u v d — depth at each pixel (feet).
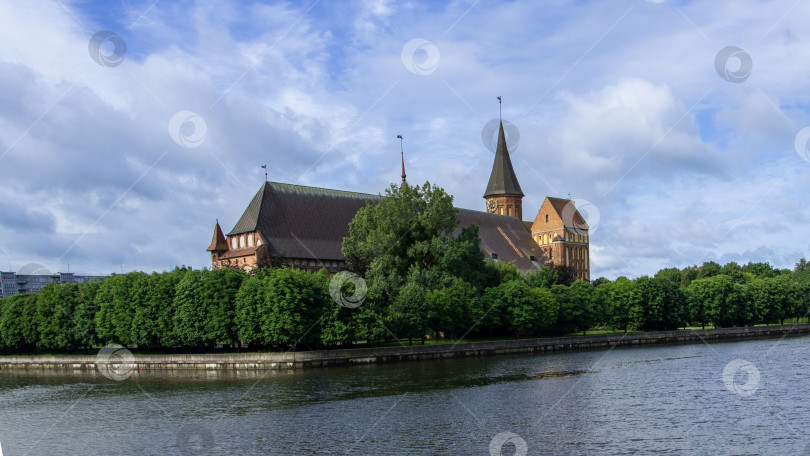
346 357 266.16
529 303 358.64
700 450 129.49
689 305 445.37
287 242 413.39
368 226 339.77
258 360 258.57
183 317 278.87
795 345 351.25
